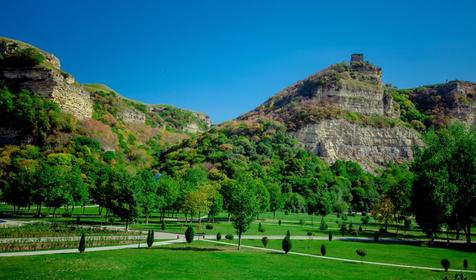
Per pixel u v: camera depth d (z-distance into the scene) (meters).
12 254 45.88
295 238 79.38
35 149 157.88
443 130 99.12
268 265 46.09
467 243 80.81
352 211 172.75
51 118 174.62
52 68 196.50
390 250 67.38
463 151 86.50
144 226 89.88
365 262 53.25
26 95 175.88
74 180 104.56
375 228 114.56
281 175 174.88
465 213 80.19
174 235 73.94
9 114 170.88
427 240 86.88
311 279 39.22
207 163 180.88
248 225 59.81
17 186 97.56
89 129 191.00
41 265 39.53
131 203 76.50
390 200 103.56
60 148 161.12
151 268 40.69
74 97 196.38
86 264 40.84
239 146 199.25
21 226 68.50
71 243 54.41
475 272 48.81
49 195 95.81
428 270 48.81
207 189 104.00
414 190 85.88
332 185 172.75
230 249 58.56
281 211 169.88
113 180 84.75
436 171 84.44
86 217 103.94
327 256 57.09
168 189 102.88
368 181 187.25
